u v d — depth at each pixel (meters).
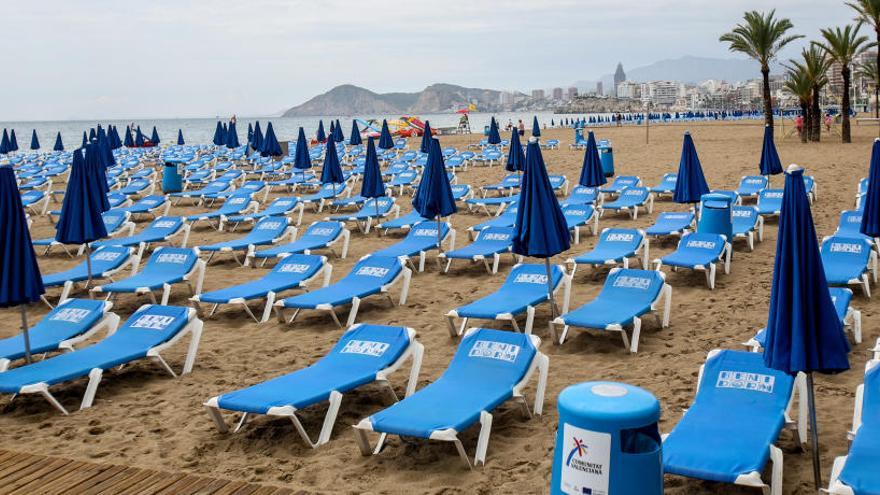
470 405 5.42
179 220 14.32
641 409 3.27
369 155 15.24
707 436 4.73
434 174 11.67
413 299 10.14
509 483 5.00
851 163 24.16
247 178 27.45
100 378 6.80
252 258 13.24
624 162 28.20
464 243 14.01
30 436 6.11
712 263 9.95
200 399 6.81
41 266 13.36
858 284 9.23
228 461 5.51
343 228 12.97
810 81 34.72
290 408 5.47
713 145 35.06
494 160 30.03
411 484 5.04
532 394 6.64
